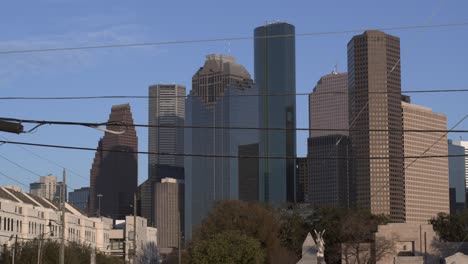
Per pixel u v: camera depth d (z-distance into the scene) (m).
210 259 98.00
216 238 100.38
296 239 131.38
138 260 197.75
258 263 98.94
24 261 106.94
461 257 101.56
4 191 136.75
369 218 135.38
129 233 191.88
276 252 114.44
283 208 141.00
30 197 148.12
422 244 115.06
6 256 106.81
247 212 116.94
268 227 116.12
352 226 124.25
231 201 119.38
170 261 159.00
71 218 155.75
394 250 114.06
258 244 101.06
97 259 130.62
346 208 139.62
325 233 129.50
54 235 143.50
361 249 116.94
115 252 185.88
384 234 115.38
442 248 115.00
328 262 126.44
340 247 123.44
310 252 112.94
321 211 136.88
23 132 33.53
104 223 181.12
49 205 152.50
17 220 128.62
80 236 162.38
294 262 119.69
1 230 121.75
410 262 108.12
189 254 106.31
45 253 107.75
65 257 110.56
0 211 121.94
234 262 97.62
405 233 115.69
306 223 136.12
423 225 115.56
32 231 134.25
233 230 107.06
